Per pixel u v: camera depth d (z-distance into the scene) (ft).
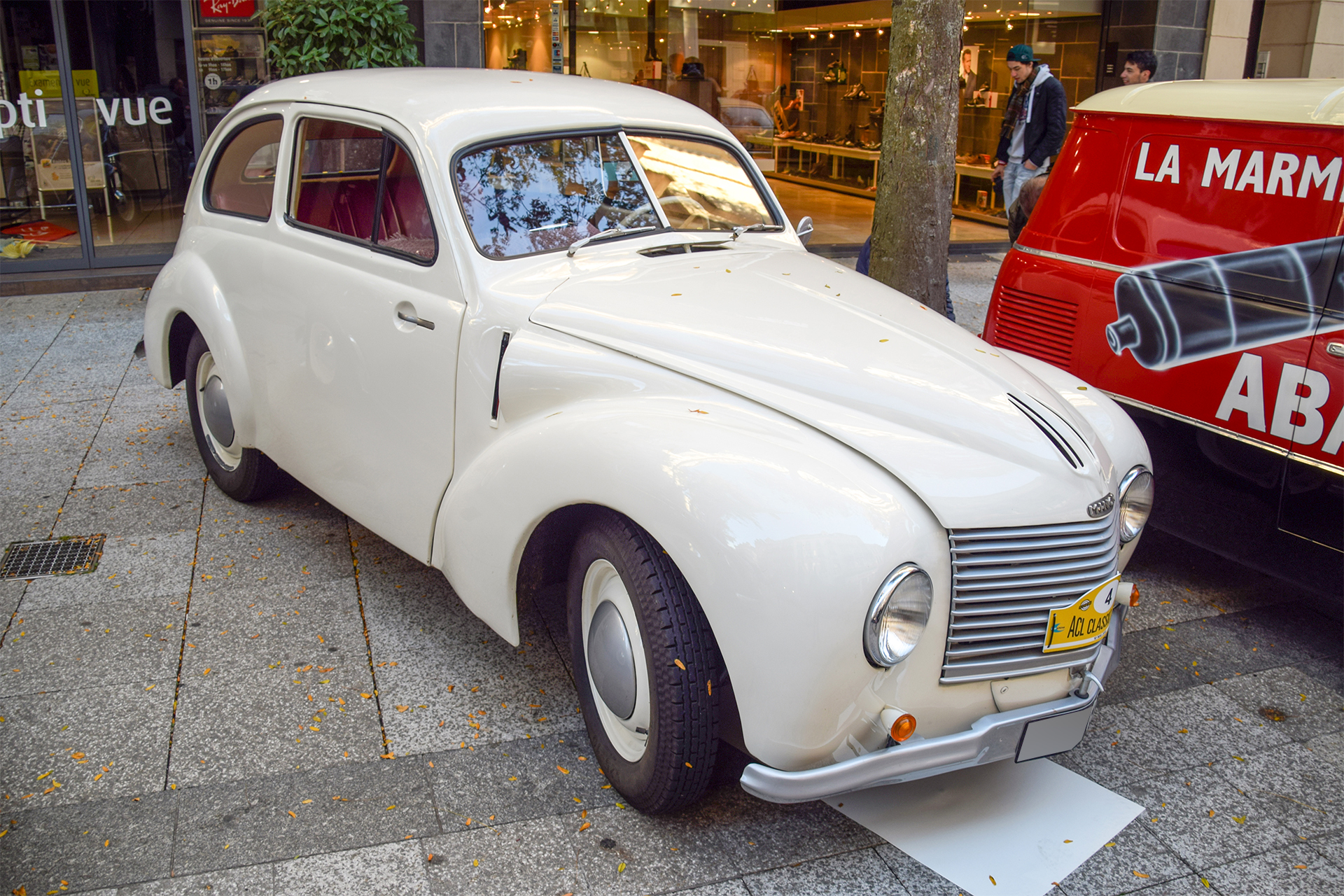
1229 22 40.88
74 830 8.90
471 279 10.78
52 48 29.78
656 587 8.34
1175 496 13.83
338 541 14.58
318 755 10.04
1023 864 8.94
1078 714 8.75
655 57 37.42
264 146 13.79
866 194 45.83
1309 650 12.82
